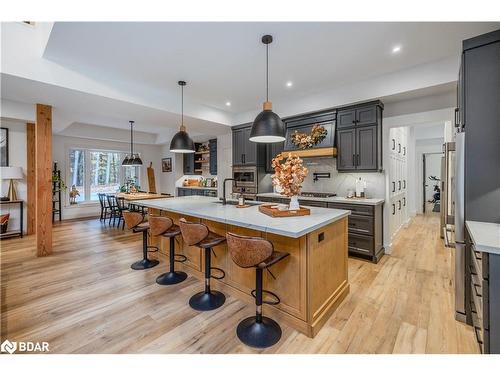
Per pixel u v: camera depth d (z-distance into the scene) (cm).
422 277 299
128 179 777
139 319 213
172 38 251
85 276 302
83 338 189
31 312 223
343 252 249
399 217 512
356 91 371
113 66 312
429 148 799
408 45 267
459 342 183
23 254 385
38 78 283
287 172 237
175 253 328
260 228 185
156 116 449
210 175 766
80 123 654
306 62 305
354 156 387
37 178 371
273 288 216
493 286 140
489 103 190
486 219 192
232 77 350
